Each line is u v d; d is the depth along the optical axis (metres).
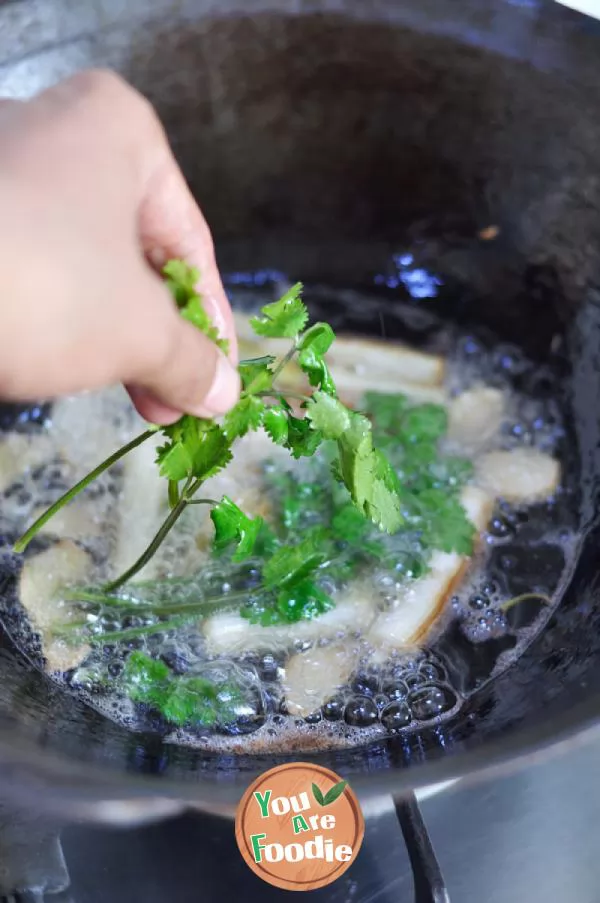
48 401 0.48
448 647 0.42
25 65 0.41
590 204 0.44
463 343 0.51
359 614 0.42
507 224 0.48
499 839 0.34
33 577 0.42
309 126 0.47
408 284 0.53
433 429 0.46
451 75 0.43
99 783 0.31
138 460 0.45
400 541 0.43
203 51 0.43
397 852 0.33
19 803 0.31
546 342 0.49
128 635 0.40
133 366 0.28
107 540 0.44
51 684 0.39
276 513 0.44
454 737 0.36
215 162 0.48
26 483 0.46
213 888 0.33
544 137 0.44
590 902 0.33
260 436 0.45
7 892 0.32
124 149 0.30
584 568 0.43
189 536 0.43
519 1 0.41
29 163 0.27
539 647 0.41
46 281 0.24
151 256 0.34
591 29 0.40
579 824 0.34
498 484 0.46
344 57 0.43
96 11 0.41
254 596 0.41
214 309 0.34
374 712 0.40
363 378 0.49
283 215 0.51
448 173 0.48
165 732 0.38
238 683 0.40
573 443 0.48
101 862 0.33
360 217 0.51
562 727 0.32
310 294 0.53
